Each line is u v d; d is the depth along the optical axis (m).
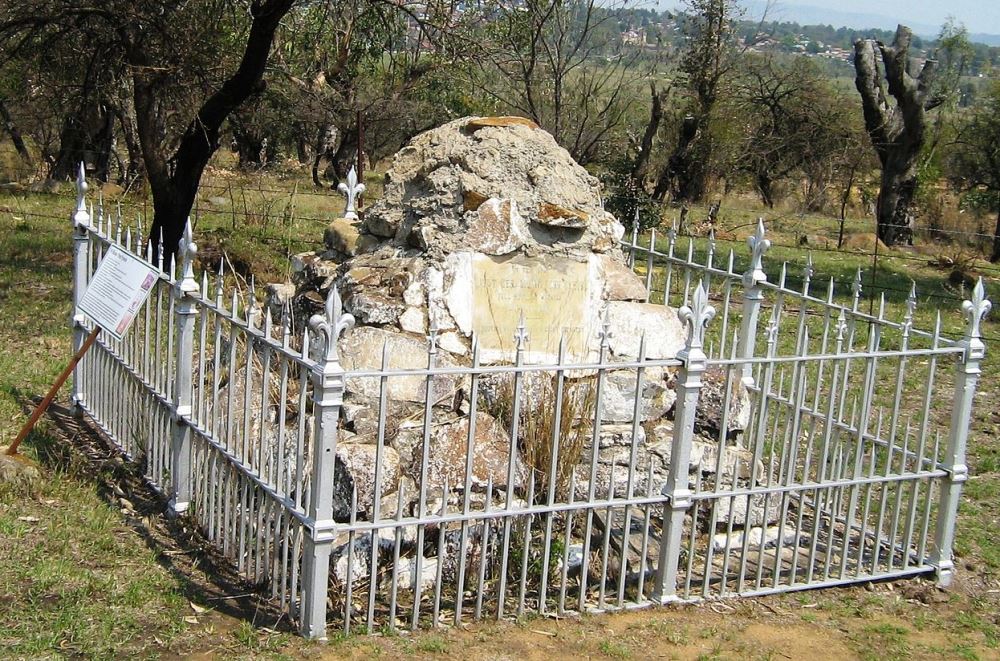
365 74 19.94
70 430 7.83
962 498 8.04
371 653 4.98
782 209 32.97
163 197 13.26
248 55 12.51
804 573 6.46
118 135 28.98
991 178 27.72
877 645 5.67
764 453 8.18
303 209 21.50
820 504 6.24
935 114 32.38
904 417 10.13
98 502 6.47
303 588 5.07
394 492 5.71
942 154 29.48
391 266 6.85
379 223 7.28
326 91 15.40
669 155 30.08
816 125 32.91
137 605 5.27
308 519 5.00
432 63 15.71
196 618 5.21
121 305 6.52
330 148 28.34
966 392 6.40
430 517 5.15
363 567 5.47
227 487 5.82
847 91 38.41
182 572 5.73
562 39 18.84
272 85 16.67
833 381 6.46
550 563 5.82
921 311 16.34
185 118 14.89
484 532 5.28
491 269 6.69
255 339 5.59
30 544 5.78
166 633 5.04
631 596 5.87
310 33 15.08
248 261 14.33
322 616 5.05
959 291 18.30
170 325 6.42
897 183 25.75
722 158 30.12
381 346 6.26
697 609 5.82
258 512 5.57
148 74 12.67
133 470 7.09
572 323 6.87
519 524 5.79
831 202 32.25
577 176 7.18
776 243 23.39
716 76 28.58
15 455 6.80
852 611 6.06
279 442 5.25
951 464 6.48
